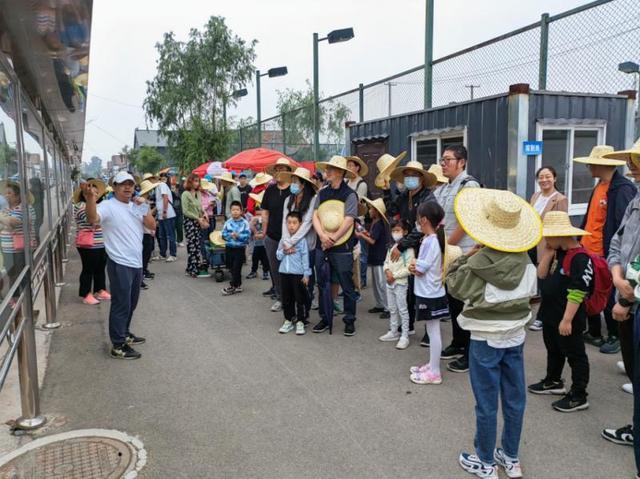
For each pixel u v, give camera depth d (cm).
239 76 2788
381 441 350
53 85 551
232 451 339
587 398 409
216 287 843
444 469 316
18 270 358
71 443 353
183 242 1343
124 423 380
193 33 2784
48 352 534
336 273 576
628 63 616
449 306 497
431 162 828
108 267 508
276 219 663
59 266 842
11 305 329
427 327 445
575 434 356
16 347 335
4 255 317
